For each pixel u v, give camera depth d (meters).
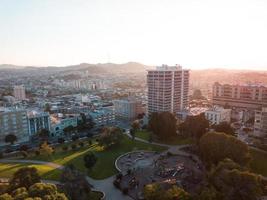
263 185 105.00
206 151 121.75
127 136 192.88
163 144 171.75
